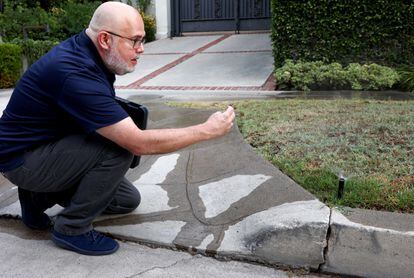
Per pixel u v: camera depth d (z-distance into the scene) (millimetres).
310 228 2225
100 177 2148
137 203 2615
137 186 2982
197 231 2416
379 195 2500
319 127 3875
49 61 2010
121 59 2066
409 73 6469
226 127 2158
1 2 11859
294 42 7168
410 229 2129
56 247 2338
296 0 6980
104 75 2076
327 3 6875
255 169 3010
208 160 3309
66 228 2240
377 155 3117
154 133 2027
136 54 2102
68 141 2115
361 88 6500
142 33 2084
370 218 2244
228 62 9117
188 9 13859
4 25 10719
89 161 2111
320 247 2191
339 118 4168
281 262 2195
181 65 9180
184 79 7855
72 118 2023
